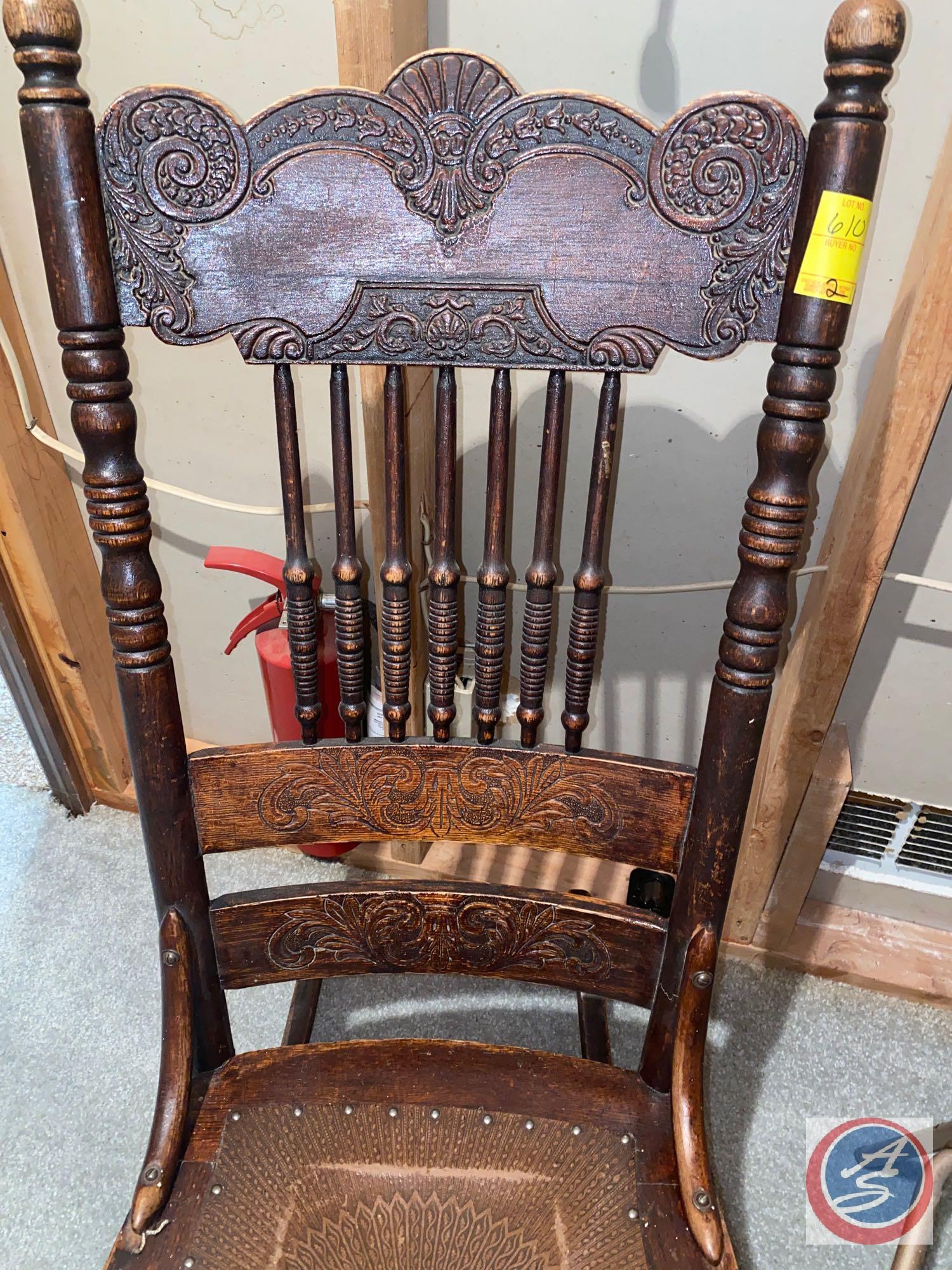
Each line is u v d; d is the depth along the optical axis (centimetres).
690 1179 56
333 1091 63
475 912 63
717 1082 100
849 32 39
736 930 111
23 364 100
